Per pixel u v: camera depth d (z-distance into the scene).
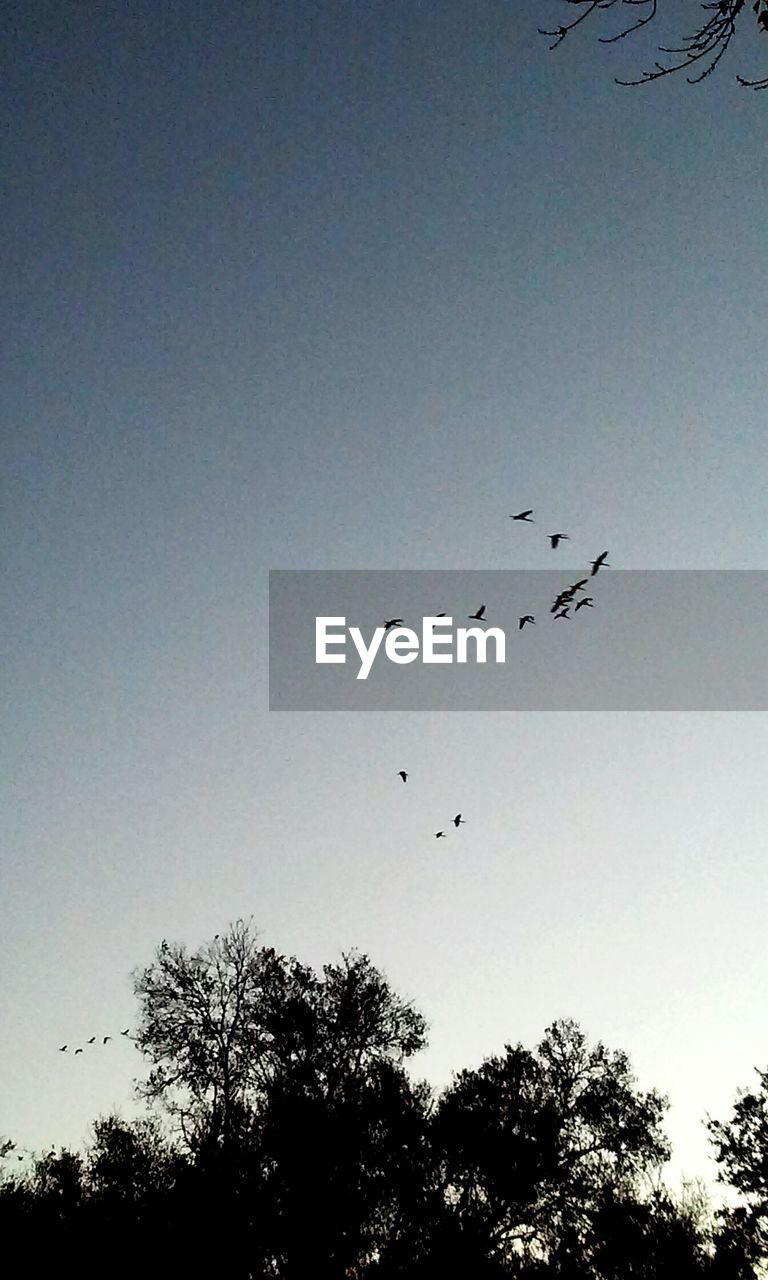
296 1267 29.73
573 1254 32.28
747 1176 34.03
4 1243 28.98
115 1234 29.53
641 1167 33.88
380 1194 31.16
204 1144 31.25
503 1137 32.16
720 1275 32.19
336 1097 32.91
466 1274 30.30
